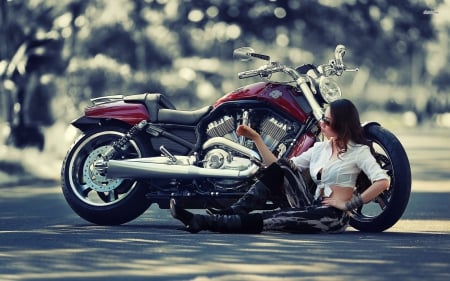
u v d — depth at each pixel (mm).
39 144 25219
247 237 10523
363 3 30734
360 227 11297
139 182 12016
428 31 31844
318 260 8969
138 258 9117
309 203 10664
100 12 28984
